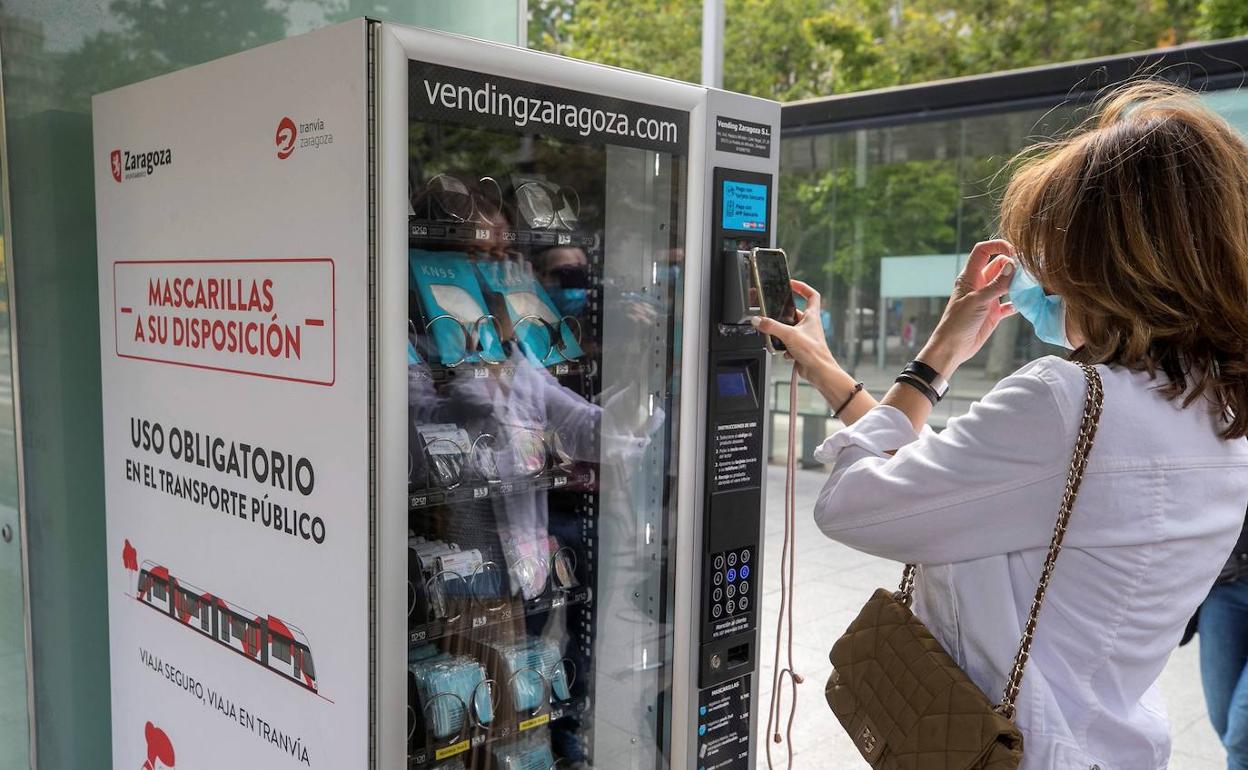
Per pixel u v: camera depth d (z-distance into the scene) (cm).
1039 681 118
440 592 158
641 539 183
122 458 196
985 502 117
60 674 215
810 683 377
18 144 199
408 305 144
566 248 176
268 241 151
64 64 202
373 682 141
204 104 161
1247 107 327
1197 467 115
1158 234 111
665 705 184
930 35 1108
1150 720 122
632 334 178
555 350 174
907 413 141
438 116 137
